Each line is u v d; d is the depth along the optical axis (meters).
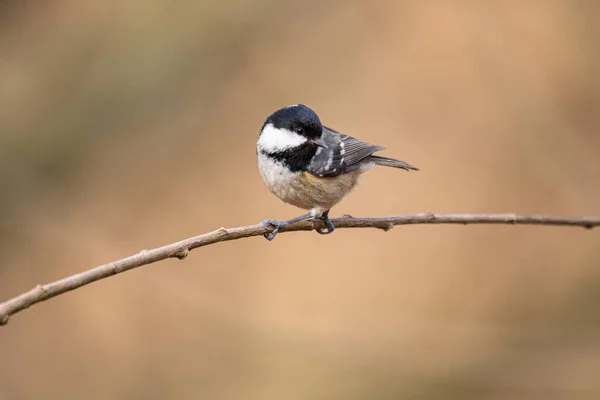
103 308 11.77
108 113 12.60
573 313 11.85
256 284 12.50
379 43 14.27
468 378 10.26
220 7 13.51
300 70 13.99
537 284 12.58
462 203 13.20
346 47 14.30
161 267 12.38
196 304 11.98
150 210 12.84
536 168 13.20
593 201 12.77
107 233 12.42
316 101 13.89
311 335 10.77
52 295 4.19
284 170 7.44
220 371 10.65
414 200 13.27
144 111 12.88
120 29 12.88
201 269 12.57
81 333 11.55
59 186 12.27
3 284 11.60
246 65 13.88
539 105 13.36
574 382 10.01
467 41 13.85
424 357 10.57
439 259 12.97
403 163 8.55
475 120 13.65
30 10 12.79
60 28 12.79
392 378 10.21
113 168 12.71
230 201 13.20
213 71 13.54
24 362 11.23
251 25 13.91
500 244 12.99
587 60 13.27
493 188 13.27
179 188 13.09
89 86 12.51
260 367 10.55
